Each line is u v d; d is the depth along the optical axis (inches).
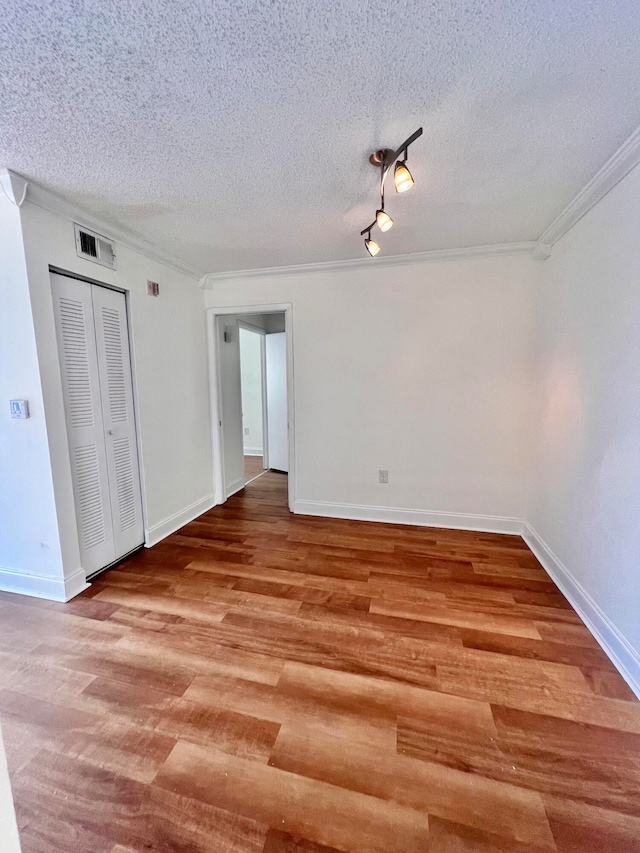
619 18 40.0
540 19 40.3
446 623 75.7
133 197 78.5
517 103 52.4
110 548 99.6
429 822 41.8
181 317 125.5
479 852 39.2
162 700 57.8
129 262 102.0
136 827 41.6
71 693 59.2
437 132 58.6
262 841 40.2
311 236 100.0
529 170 69.9
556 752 49.5
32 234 75.7
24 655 67.5
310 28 40.8
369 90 49.7
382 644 69.7
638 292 62.7
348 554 106.0
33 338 77.0
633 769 47.3
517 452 116.8
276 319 197.2
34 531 84.7
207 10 38.6
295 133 58.4
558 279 97.0
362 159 65.3
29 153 63.2
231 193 77.0
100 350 95.0
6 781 24.6
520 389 114.3
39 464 81.5
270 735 52.1
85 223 87.4
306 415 133.9
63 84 47.8
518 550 108.0
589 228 80.0
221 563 101.3
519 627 74.4
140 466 109.1
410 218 90.0
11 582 88.0
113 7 38.3
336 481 134.2
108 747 50.5
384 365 124.3
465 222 92.5
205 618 77.7
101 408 95.8
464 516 123.6
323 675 62.4
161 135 58.6
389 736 51.8
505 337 113.7
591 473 76.9
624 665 62.5
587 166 68.6
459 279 115.0
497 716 54.7
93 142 60.3
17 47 42.4
